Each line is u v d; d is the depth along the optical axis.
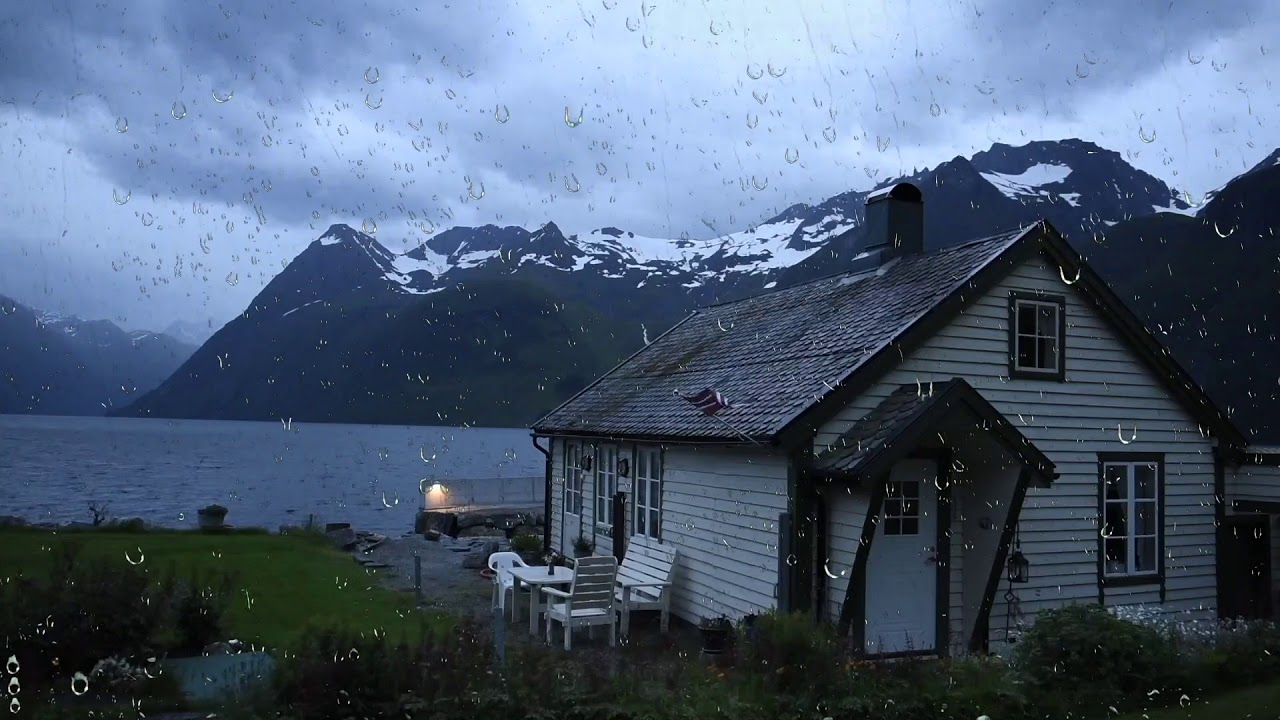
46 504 43.53
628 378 18.64
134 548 17.89
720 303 20.36
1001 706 7.39
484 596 14.56
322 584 14.81
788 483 10.73
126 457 87.50
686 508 13.21
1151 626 9.65
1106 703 7.61
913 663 8.12
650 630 12.40
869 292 13.81
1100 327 12.80
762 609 11.07
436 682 6.77
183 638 9.28
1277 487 13.23
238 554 17.78
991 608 11.55
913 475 11.14
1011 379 12.07
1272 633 9.55
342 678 6.57
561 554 18.53
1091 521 12.46
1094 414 12.62
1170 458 13.18
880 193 15.23
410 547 21.47
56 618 8.09
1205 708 7.70
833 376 11.17
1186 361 85.38
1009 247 11.97
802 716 6.91
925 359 11.51
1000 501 10.94
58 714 6.93
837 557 10.54
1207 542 13.36
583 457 17.41
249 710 6.46
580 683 7.11
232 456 93.25
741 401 12.30
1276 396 72.75
